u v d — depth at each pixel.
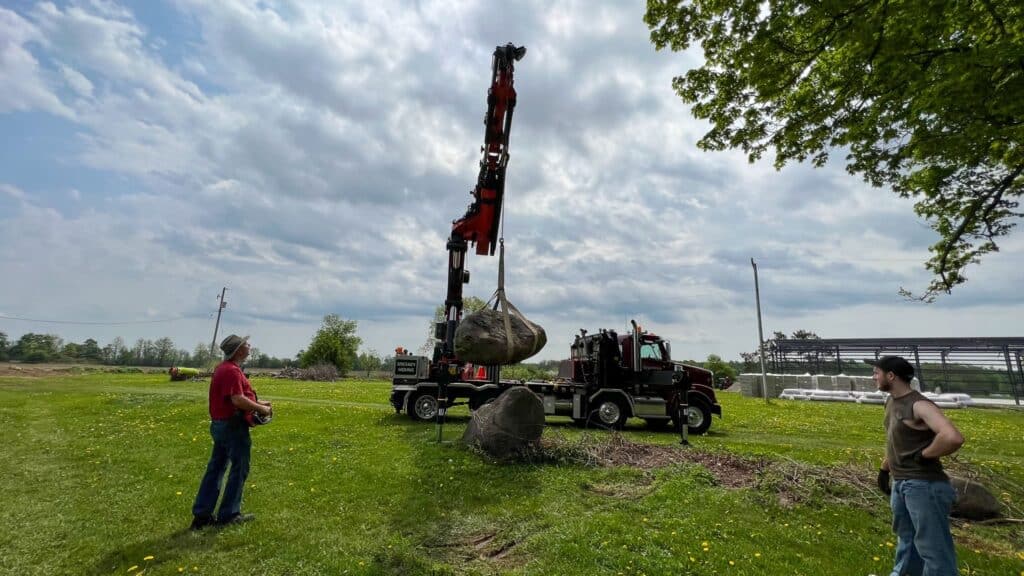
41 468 7.68
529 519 5.63
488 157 10.88
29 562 4.31
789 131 9.14
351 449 9.09
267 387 29.95
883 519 5.88
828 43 7.18
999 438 14.33
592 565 4.29
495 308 7.43
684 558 4.46
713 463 8.33
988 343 33.50
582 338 15.65
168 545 4.67
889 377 3.92
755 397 34.97
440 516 5.65
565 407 14.43
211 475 5.23
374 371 68.50
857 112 8.61
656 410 14.21
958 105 6.54
